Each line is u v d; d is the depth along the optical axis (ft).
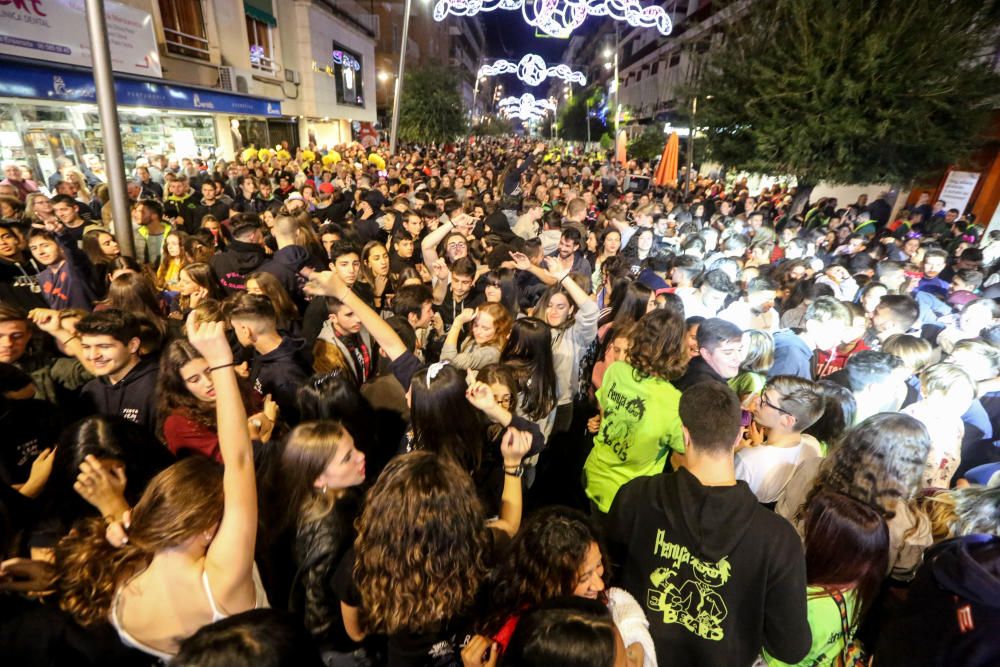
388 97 143.33
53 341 11.01
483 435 8.39
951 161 30.22
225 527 5.23
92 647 5.14
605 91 197.57
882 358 10.08
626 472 9.14
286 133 75.05
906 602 6.03
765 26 33.86
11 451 7.80
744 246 23.52
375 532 5.41
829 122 30.19
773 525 5.50
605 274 19.24
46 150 32.19
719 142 37.40
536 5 49.62
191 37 46.78
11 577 5.42
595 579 5.48
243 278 16.29
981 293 18.37
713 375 10.39
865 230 34.27
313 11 78.64
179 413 8.62
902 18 28.40
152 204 18.83
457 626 5.62
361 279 15.89
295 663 3.91
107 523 5.69
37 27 28.19
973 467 10.37
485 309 11.77
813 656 6.48
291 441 6.66
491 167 77.97
